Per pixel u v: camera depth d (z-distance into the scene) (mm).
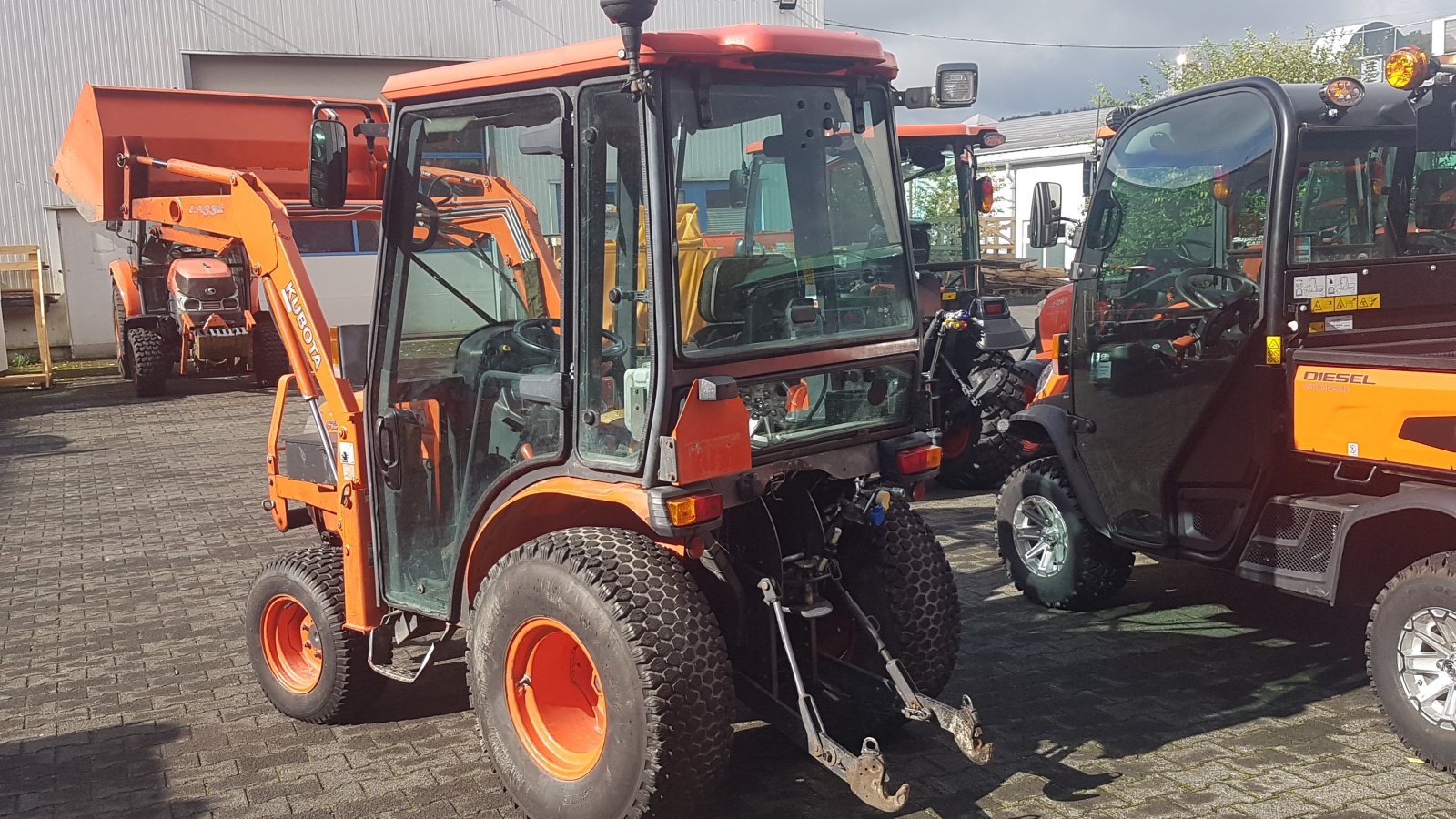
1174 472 4836
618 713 3170
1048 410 5484
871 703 3709
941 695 4516
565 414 3406
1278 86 4375
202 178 4773
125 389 15930
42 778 4113
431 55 19750
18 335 18422
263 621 4539
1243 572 4543
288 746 4312
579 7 20438
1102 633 5180
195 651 5484
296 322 4270
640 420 3252
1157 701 4398
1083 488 5285
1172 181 4773
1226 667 4723
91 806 3873
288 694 4504
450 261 3738
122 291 15422
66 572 7012
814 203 3586
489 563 3725
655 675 3117
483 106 3555
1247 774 3762
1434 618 3705
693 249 3248
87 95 5555
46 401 14984
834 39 3461
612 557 3270
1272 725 4141
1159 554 4941
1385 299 4465
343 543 4242
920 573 3877
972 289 9359
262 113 5891
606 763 3219
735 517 3656
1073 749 3994
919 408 3918
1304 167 4312
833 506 3814
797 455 3555
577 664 3541
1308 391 4211
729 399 3227
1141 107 4961
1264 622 5262
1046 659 4883
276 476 4719
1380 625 3863
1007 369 7992
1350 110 4363
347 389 4125
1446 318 4625
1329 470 4293
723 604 3625
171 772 4125
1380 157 4441
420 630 4113
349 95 19594
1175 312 4754
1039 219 5484
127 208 5598
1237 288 4488
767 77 3441
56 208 18172
